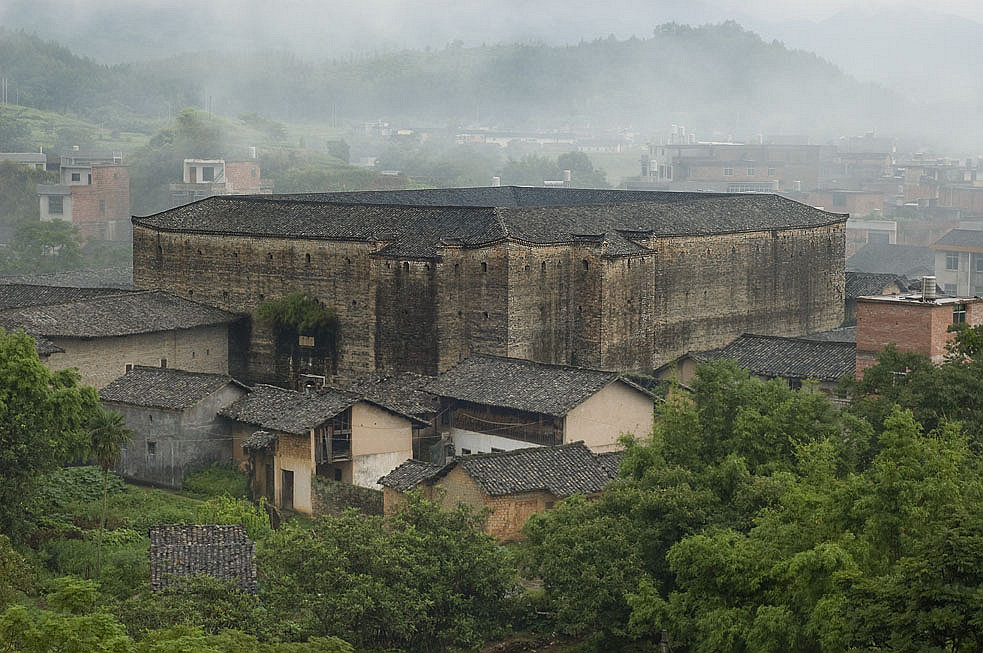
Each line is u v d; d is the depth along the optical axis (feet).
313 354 330.54
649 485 187.32
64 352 294.66
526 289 304.71
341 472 252.83
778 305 374.43
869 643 124.77
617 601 172.96
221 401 272.10
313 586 171.94
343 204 338.54
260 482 258.16
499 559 181.27
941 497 149.38
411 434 262.26
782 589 152.15
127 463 273.13
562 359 314.55
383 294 310.65
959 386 212.64
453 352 307.58
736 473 183.93
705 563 159.43
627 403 267.39
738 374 214.90
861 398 219.61
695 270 345.72
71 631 133.80
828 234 390.42
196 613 159.94
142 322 313.94
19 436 218.59
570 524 184.24
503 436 264.11
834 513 155.02
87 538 224.33
